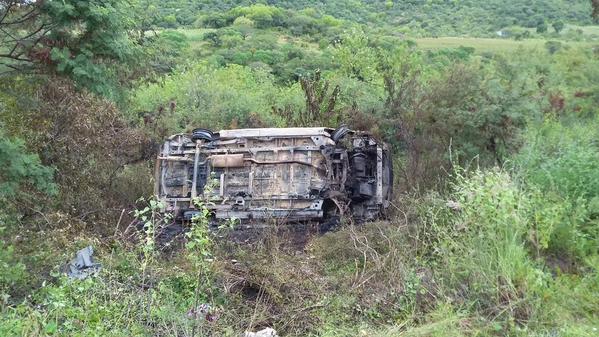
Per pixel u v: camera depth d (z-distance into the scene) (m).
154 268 6.46
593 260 6.25
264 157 9.35
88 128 8.97
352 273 6.77
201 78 17.45
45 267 6.66
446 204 7.30
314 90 13.81
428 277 6.18
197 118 14.32
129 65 10.34
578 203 6.99
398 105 11.94
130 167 10.62
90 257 6.86
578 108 15.88
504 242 6.21
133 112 12.55
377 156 9.35
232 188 9.16
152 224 5.61
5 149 7.51
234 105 14.79
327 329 5.55
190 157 9.47
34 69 9.11
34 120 8.78
